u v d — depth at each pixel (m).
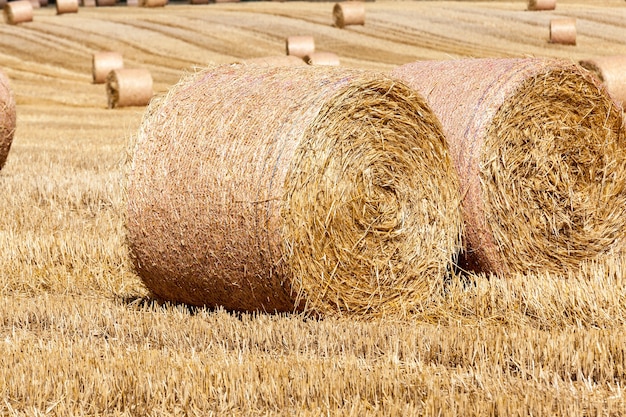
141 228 8.91
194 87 9.06
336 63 32.41
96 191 15.04
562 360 6.88
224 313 8.66
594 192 10.23
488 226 9.43
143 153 8.91
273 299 8.41
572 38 41.41
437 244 9.16
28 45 43.59
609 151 10.28
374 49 41.78
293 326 7.93
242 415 6.19
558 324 8.22
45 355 7.34
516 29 45.28
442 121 9.62
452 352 7.23
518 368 6.87
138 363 7.02
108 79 30.80
